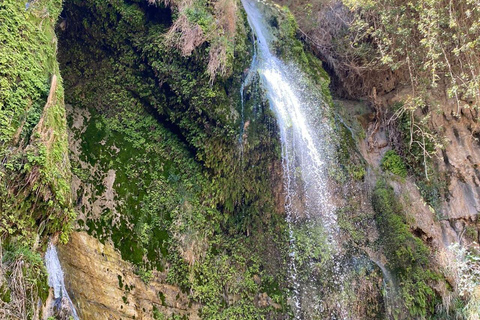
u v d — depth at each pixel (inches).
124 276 227.5
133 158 270.5
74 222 225.6
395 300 258.5
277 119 295.7
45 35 200.2
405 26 301.1
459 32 275.1
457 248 265.1
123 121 279.6
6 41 173.2
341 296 259.3
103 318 208.4
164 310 231.3
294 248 278.5
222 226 278.4
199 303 245.8
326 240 280.4
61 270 194.2
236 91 291.0
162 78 282.2
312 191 297.0
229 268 263.9
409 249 270.4
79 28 283.1
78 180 243.4
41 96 183.0
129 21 282.5
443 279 259.1
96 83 283.0
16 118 166.4
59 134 184.9
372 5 302.7
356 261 274.4
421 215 292.5
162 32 284.8
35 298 155.8
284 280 268.5
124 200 251.3
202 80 275.3
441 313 249.6
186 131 284.4
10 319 141.6
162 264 242.1
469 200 292.5
